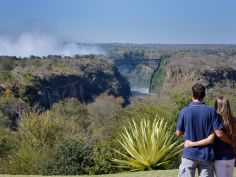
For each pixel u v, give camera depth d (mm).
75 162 15836
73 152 15906
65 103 73562
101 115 77312
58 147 16328
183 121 6398
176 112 19562
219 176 6480
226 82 135000
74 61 170875
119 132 16438
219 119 6324
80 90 155750
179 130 6445
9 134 27078
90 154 15867
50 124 23094
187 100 22375
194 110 6328
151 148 13164
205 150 6281
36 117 23500
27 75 130625
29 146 21203
